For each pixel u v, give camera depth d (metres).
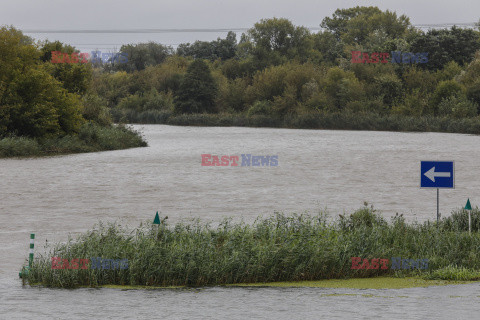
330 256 29.84
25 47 112.19
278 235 32.81
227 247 30.14
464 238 33.78
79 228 41.25
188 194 58.28
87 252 29.34
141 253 28.81
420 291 26.83
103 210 49.09
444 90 190.25
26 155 103.25
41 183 66.81
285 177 72.50
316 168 82.88
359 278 29.78
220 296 26.06
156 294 26.39
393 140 142.12
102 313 23.38
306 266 29.39
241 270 28.75
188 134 174.50
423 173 37.06
